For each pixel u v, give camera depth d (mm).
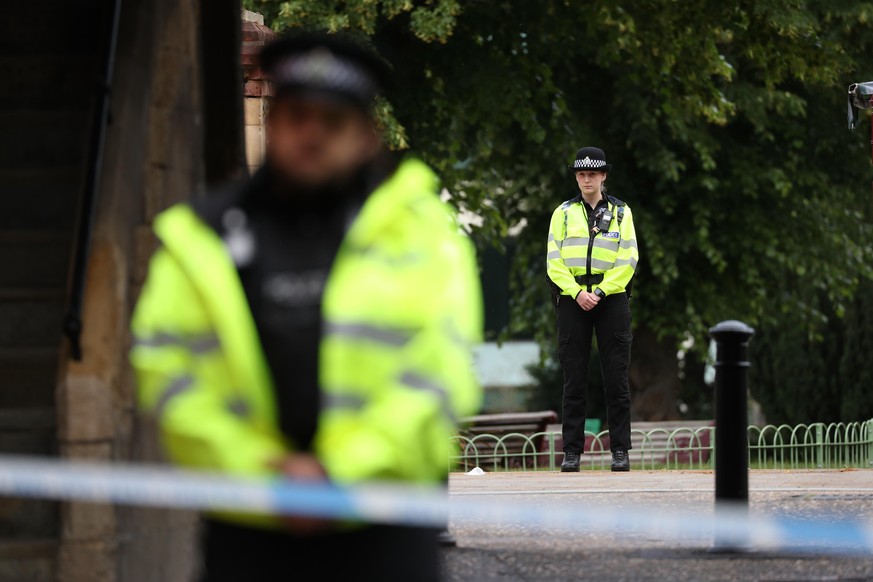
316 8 64500
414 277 10805
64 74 27672
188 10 26766
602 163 42219
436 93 73250
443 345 10695
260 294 11156
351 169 11117
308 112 10914
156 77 25328
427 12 65938
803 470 43656
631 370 88562
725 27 78312
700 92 76625
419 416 10367
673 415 88312
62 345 21438
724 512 26562
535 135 74688
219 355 10828
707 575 24938
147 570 21984
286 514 10289
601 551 27422
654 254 79125
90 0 28422
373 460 10242
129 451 22297
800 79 82000
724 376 26594
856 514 31438
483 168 82625
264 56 11023
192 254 10930
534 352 124062
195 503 10344
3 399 23438
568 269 42250
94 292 21359
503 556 26938
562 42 77125
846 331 77812
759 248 81625
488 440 64000
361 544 10961
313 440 11164
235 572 10992
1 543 20641
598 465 60219
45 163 26625
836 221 86125
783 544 27703
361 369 10625
